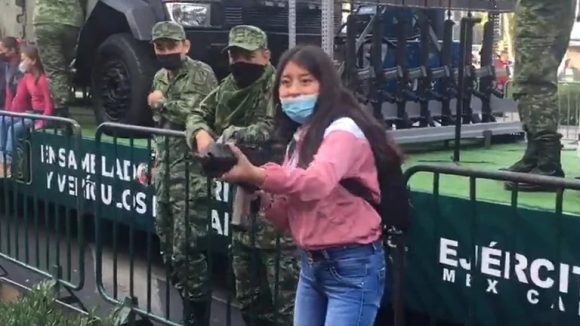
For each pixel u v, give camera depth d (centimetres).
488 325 320
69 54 615
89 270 542
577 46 1097
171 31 405
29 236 580
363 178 253
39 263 521
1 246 564
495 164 480
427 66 562
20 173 539
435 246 336
